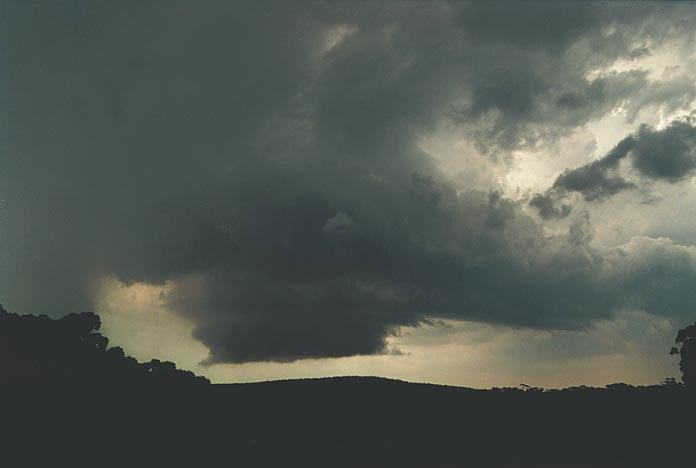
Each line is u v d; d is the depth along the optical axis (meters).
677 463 52.09
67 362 61.84
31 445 46.47
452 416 63.00
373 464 51.75
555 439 58.00
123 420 53.50
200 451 51.19
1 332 61.03
